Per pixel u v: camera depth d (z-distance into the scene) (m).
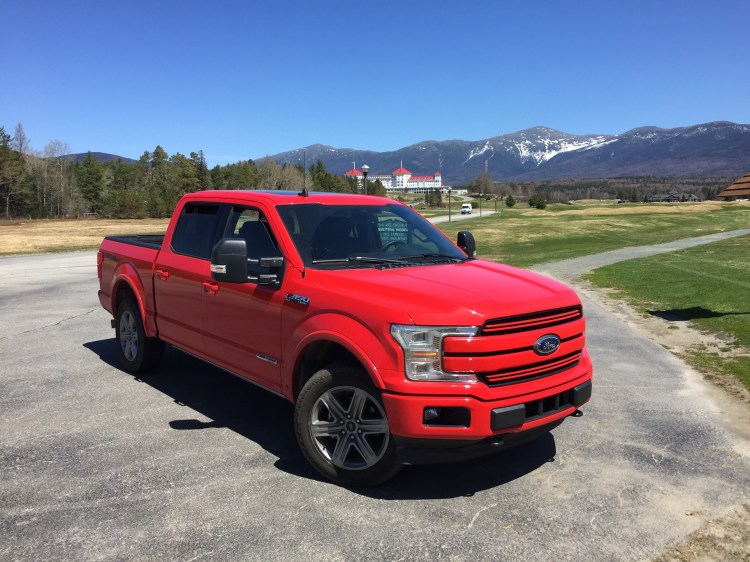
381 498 3.84
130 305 6.55
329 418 4.06
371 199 5.45
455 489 3.99
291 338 4.23
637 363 7.57
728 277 15.93
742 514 3.67
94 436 4.87
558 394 3.86
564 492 3.95
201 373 6.80
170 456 4.48
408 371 3.55
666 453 4.63
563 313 4.00
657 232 50.53
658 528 3.50
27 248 33.44
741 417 5.49
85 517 3.57
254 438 4.86
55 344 8.27
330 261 4.46
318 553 3.21
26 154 120.94
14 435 4.88
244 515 3.61
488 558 3.18
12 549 3.22
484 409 3.50
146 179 157.75
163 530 3.43
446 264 4.64
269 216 4.73
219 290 4.99
